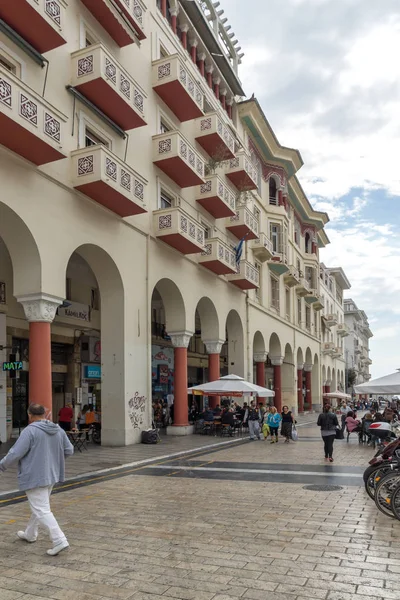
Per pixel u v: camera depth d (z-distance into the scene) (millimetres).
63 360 21344
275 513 7973
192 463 13586
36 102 11969
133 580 5227
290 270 38906
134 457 14305
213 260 22938
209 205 24078
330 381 59938
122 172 15406
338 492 9633
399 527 7184
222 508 8312
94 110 15758
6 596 4863
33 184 13133
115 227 16797
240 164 27031
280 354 36531
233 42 30562
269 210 35719
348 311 90625
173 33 22438
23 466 6023
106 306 17234
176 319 21562
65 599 4797
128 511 8109
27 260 13258
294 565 5648
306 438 21703
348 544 6398
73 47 15281
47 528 6016
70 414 16562
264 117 31969
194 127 23750
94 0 15672
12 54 12750
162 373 27750
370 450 17109
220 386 20734
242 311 28844
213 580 5223
